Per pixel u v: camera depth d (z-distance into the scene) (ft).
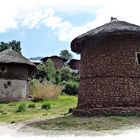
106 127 60.03
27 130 64.64
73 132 58.34
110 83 76.18
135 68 76.95
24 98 143.74
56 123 67.31
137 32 75.05
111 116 69.41
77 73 246.06
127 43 77.61
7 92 139.85
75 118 71.00
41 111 98.58
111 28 76.18
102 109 71.46
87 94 79.30
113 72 76.43
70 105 113.70
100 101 76.43
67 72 217.56
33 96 136.67
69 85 180.45
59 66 273.13
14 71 142.92
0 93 138.51
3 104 126.82
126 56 77.00
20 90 142.82
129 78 76.07
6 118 86.17
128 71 76.43
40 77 200.54
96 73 78.38
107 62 77.46
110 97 75.51
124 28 75.41
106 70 77.15
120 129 57.93
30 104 110.32
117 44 77.51
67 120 69.05
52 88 136.36
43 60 273.95
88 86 79.51
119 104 74.54
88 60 80.74
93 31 78.79
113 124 62.08
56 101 127.54
